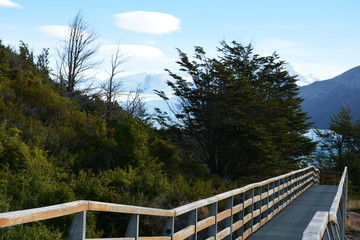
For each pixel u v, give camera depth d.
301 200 20.50
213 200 8.38
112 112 30.81
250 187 11.27
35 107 23.06
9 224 3.26
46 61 33.81
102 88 32.03
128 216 12.74
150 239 6.16
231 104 29.42
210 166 29.28
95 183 15.29
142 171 19.39
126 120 22.33
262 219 13.23
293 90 38.94
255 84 34.56
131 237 5.71
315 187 28.19
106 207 4.76
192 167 27.78
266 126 30.84
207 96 28.56
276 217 14.93
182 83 29.47
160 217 13.22
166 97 30.55
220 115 29.58
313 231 2.83
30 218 3.48
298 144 35.53
